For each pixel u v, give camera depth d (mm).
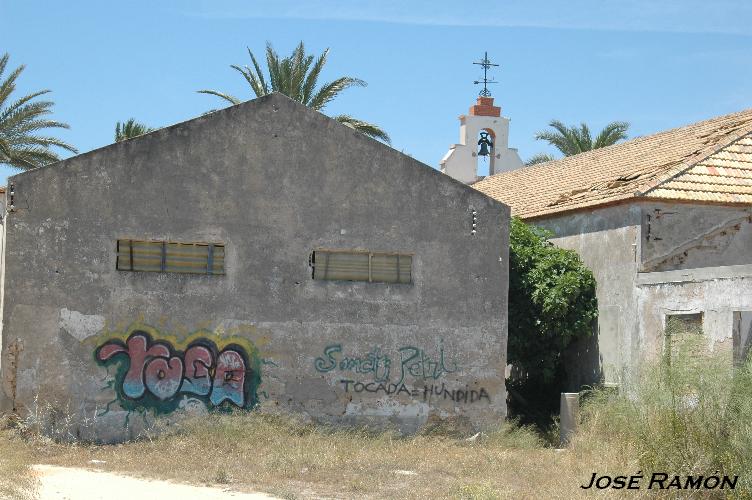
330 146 17438
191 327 16594
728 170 19344
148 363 16344
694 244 18531
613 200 18828
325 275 17328
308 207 17266
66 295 16078
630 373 15500
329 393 17094
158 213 16562
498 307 18000
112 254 16328
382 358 17406
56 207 16141
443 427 17547
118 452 15156
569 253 20078
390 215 17609
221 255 16859
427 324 17656
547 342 19656
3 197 17234
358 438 16641
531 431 18141
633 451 12281
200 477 13062
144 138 16578
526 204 23766
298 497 11984
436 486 13039
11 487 11273
